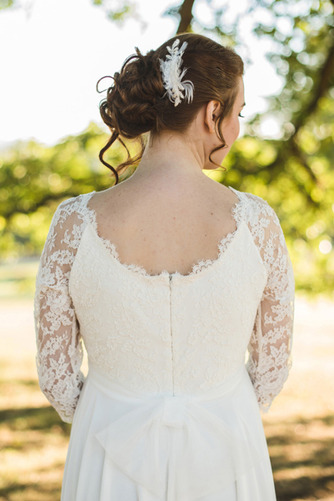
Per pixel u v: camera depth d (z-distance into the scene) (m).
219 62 1.38
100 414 1.46
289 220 5.34
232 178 5.05
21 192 5.29
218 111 1.39
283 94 5.15
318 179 5.22
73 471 1.52
